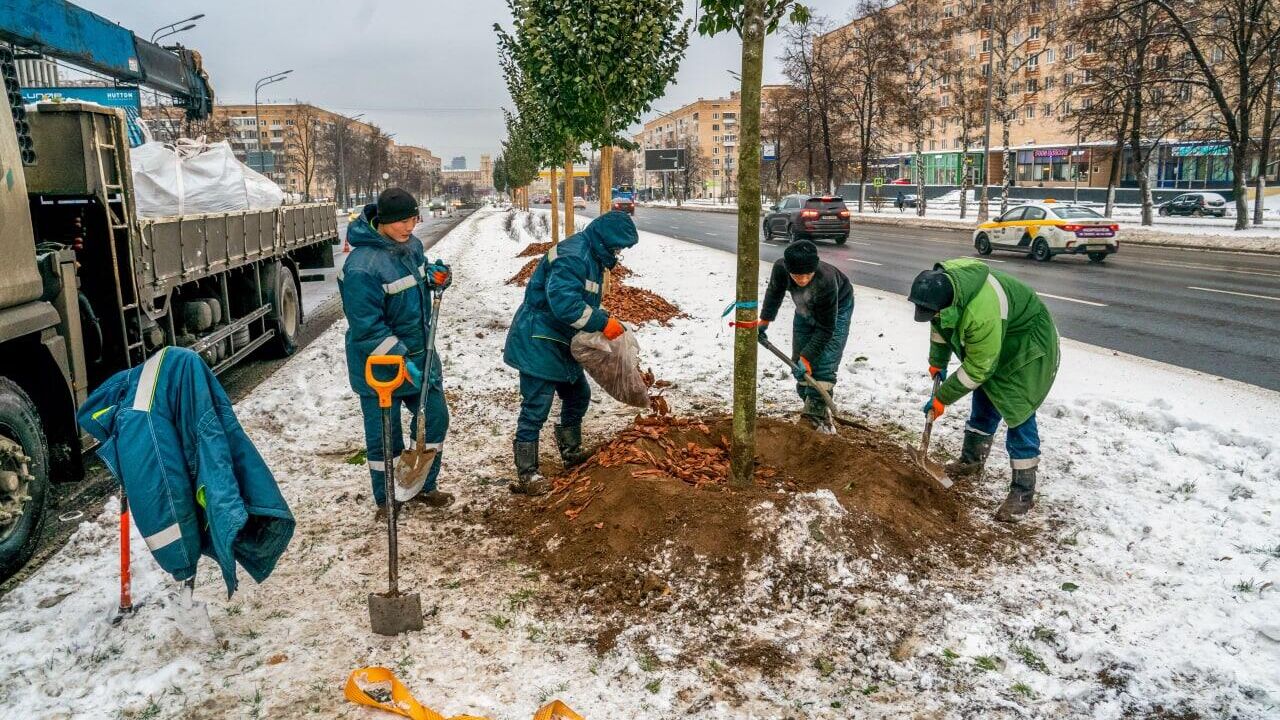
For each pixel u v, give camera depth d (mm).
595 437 5984
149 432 3203
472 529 4488
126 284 5762
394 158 116688
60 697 3016
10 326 4234
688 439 5293
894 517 4180
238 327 8148
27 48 6988
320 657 3258
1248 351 8922
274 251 9508
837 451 4992
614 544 4023
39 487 4277
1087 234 19266
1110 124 30781
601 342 4719
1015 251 22797
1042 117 68312
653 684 3045
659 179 144125
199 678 3113
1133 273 17109
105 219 5500
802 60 48000
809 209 26234
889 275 16781
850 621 3477
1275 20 26328
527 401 4852
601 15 10547
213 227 7543
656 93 11531
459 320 11562
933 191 78625
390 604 3398
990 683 3061
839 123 51906
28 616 3611
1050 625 3414
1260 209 28422
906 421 6281
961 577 3844
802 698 2984
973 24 45094
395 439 4586
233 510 3219
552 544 4195
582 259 4566
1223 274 16781
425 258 4777
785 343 9102
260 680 3104
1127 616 3461
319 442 6094
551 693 3020
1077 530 4285
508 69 19234
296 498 4965
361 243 4453
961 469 5066
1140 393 6727
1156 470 5066
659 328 10602
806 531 3883
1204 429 5688
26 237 4418
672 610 3570
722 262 19141
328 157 85938
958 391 4359
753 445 4402
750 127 4059
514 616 3562
